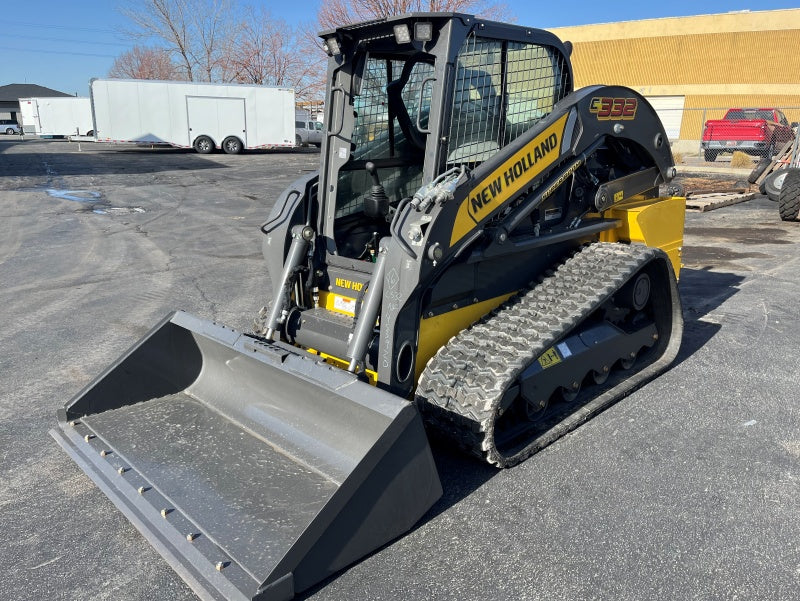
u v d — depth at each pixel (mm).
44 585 2689
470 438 3240
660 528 2998
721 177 17734
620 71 31125
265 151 29406
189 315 3781
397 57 4016
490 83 3682
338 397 3084
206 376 3947
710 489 3307
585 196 4473
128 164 22297
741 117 21766
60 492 3363
